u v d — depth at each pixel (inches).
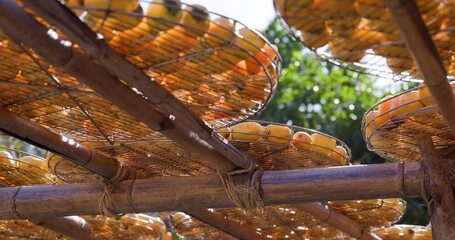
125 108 118.0
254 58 112.0
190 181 151.6
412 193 139.8
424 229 227.5
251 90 122.4
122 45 107.6
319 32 105.7
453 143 141.6
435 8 98.4
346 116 420.5
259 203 147.7
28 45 102.7
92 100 126.2
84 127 139.9
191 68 114.2
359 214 197.2
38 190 159.8
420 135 140.0
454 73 116.9
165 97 116.6
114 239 212.8
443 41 105.7
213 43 108.1
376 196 142.5
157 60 111.0
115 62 107.1
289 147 154.6
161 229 214.2
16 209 160.1
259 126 152.4
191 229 218.2
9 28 98.0
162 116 124.3
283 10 101.1
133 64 110.5
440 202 135.6
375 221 200.5
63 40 103.9
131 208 154.9
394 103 136.3
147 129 139.7
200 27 105.7
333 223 192.9
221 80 118.7
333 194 143.6
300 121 422.0
